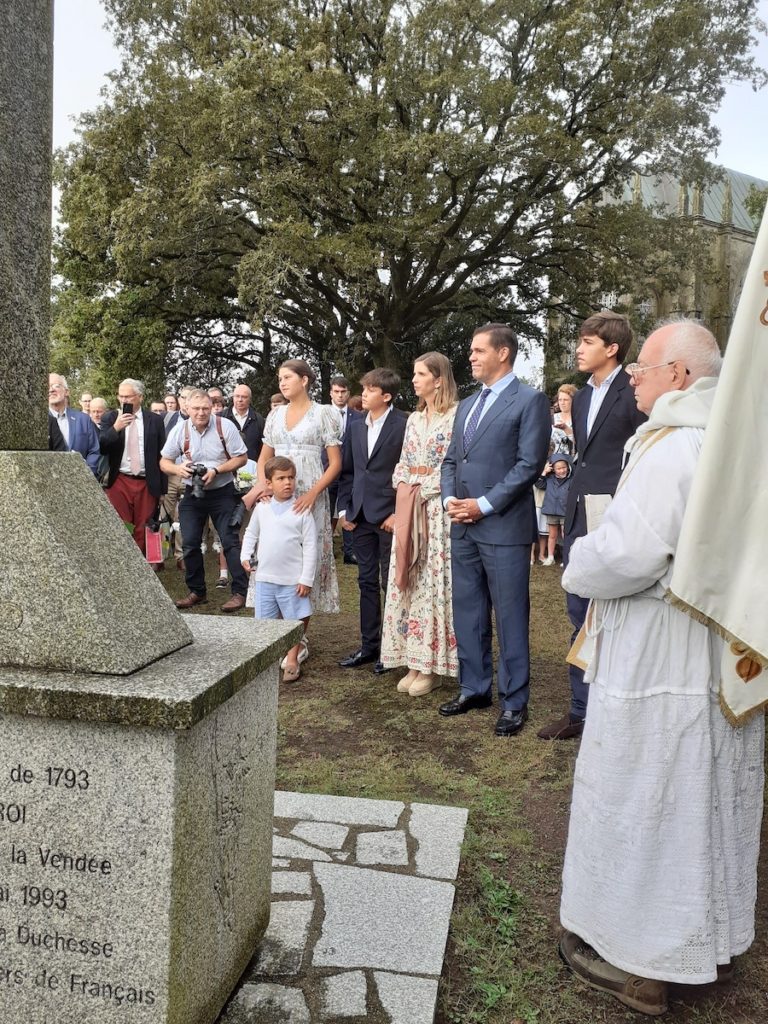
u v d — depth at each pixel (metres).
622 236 22.69
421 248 20.88
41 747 1.63
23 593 1.67
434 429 4.54
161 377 23.39
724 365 1.84
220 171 18.27
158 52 20.70
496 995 2.15
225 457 6.62
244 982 2.07
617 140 20.22
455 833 2.94
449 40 19.48
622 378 3.77
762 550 1.83
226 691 1.68
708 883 1.99
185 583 7.73
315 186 19.36
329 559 5.29
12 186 1.78
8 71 1.75
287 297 22.77
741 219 44.16
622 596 2.06
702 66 20.06
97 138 20.56
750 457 1.83
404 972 2.14
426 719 4.27
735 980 2.26
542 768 3.63
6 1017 1.72
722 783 2.03
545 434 3.97
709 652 2.02
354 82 20.98
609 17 19.44
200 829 1.73
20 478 1.69
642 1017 2.10
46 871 1.66
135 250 20.17
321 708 4.46
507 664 4.08
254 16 20.20
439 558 4.55
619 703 2.04
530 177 20.89
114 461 7.15
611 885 2.06
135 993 1.64
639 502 2.00
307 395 5.22
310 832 2.93
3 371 1.78
